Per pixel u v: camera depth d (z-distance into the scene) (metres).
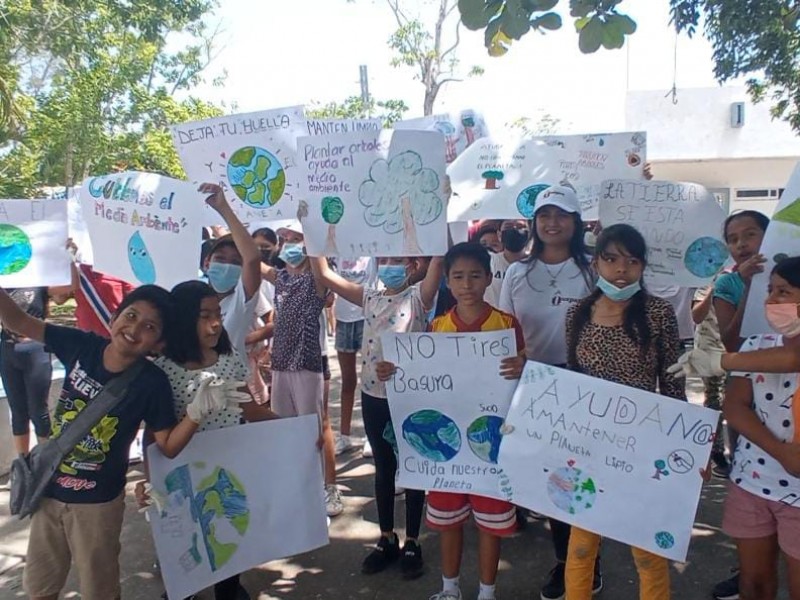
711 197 3.78
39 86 15.62
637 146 4.51
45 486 2.64
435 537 4.18
